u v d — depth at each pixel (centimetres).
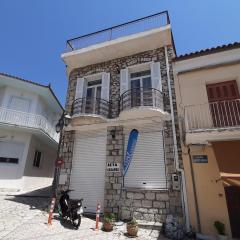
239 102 896
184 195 822
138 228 782
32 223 720
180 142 914
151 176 911
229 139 802
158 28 1110
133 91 1108
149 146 962
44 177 1956
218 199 779
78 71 1313
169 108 995
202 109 916
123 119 1038
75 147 1099
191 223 774
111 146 1020
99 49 1212
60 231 681
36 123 1594
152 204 862
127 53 1206
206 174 823
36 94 1712
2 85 1616
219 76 956
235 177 634
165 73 1074
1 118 1475
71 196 1001
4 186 1400
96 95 1215
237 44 960
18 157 1519
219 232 716
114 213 894
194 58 1029
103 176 986
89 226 771
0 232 607
